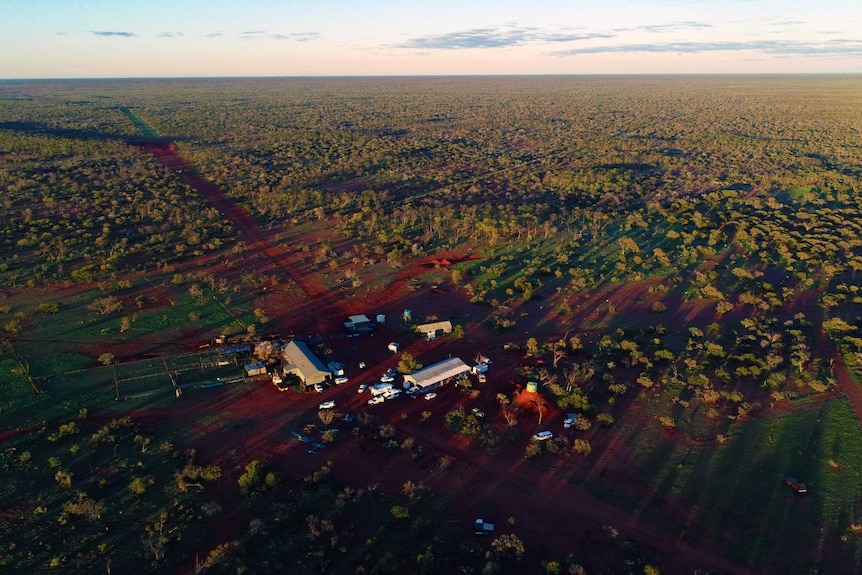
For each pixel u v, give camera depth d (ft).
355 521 196.03
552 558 182.29
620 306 370.32
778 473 220.23
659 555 183.73
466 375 288.30
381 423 251.60
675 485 214.90
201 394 269.64
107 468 217.56
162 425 245.86
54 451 225.97
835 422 249.75
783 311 360.69
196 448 232.53
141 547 183.11
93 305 351.25
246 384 279.69
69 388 268.41
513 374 291.17
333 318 351.67
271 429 246.27
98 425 243.60
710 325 338.54
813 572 176.04
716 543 188.65
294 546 184.65
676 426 249.14
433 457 230.89
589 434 244.42
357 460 227.81
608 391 275.18
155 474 215.92
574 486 214.90
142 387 272.10
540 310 364.58
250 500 204.44
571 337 330.95
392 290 392.27
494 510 203.00
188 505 201.16
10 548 180.14
